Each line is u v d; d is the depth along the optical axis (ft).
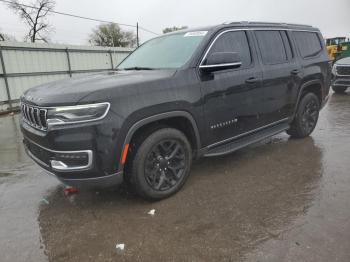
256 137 15.42
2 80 45.88
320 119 24.77
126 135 10.48
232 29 14.42
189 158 12.65
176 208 11.43
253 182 13.34
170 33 15.81
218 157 16.56
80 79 12.07
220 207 11.34
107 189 13.24
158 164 11.75
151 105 10.98
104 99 10.08
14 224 10.98
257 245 9.11
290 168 14.70
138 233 10.03
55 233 10.29
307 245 8.96
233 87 13.69
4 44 45.80
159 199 11.99
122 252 9.15
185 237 9.68
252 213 10.83
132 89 10.71
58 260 8.98
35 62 51.03
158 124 11.86
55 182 14.60
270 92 15.70
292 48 17.57
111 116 10.17
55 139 10.05
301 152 16.88
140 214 11.16
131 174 11.25
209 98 12.80
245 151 17.44
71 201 12.46
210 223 10.36
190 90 12.14
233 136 14.26
